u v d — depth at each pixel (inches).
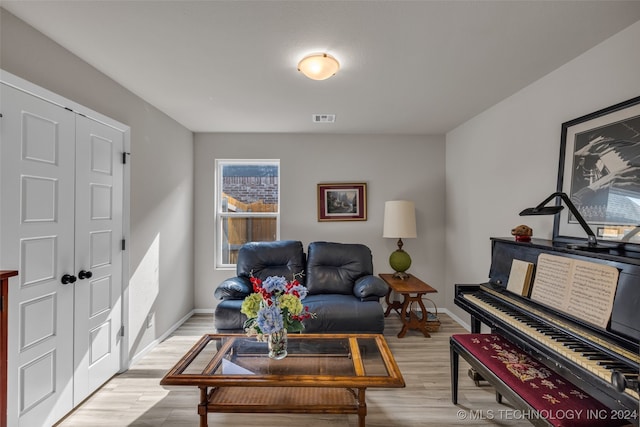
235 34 67.3
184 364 66.5
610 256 52.6
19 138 61.4
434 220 152.7
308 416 74.2
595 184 69.6
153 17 61.2
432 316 134.7
